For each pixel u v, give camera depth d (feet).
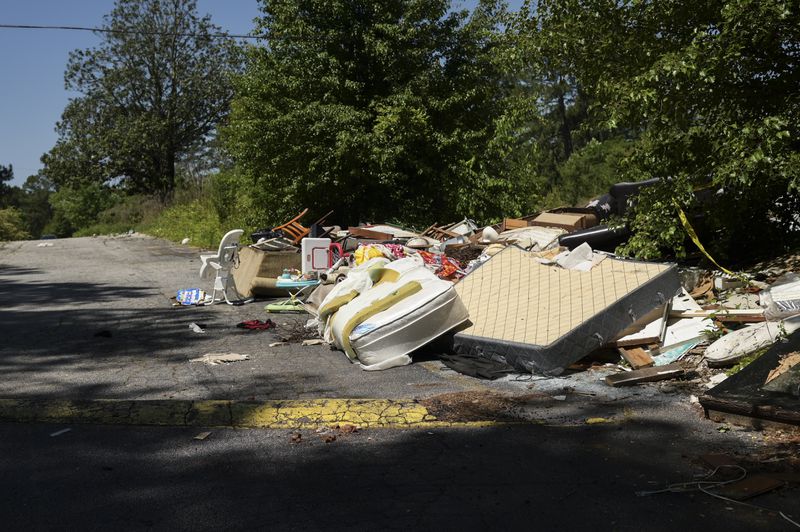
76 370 23.73
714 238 31.78
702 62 26.13
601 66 30.83
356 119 66.28
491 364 22.88
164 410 18.75
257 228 78.79
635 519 11.98
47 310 37.58
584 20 30.58
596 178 127.03
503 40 34.12
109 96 164.86
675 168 29.07
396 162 70.03
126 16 160.56
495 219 71.31
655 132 29.07
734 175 25.62
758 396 16.49
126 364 24.63
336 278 33.32
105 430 17.29
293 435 16.78
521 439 16.24
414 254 35.81
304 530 11.82
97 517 12.41
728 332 22.31
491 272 27.55
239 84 71.56
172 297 41.70
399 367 23.62
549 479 13.84
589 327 21.86
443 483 13.75
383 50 66.90
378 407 18.85
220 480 14.08
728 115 27.32
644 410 18.02
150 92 166.91
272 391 20.85
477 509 12.53
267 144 69.10
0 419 18.06
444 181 70.28
